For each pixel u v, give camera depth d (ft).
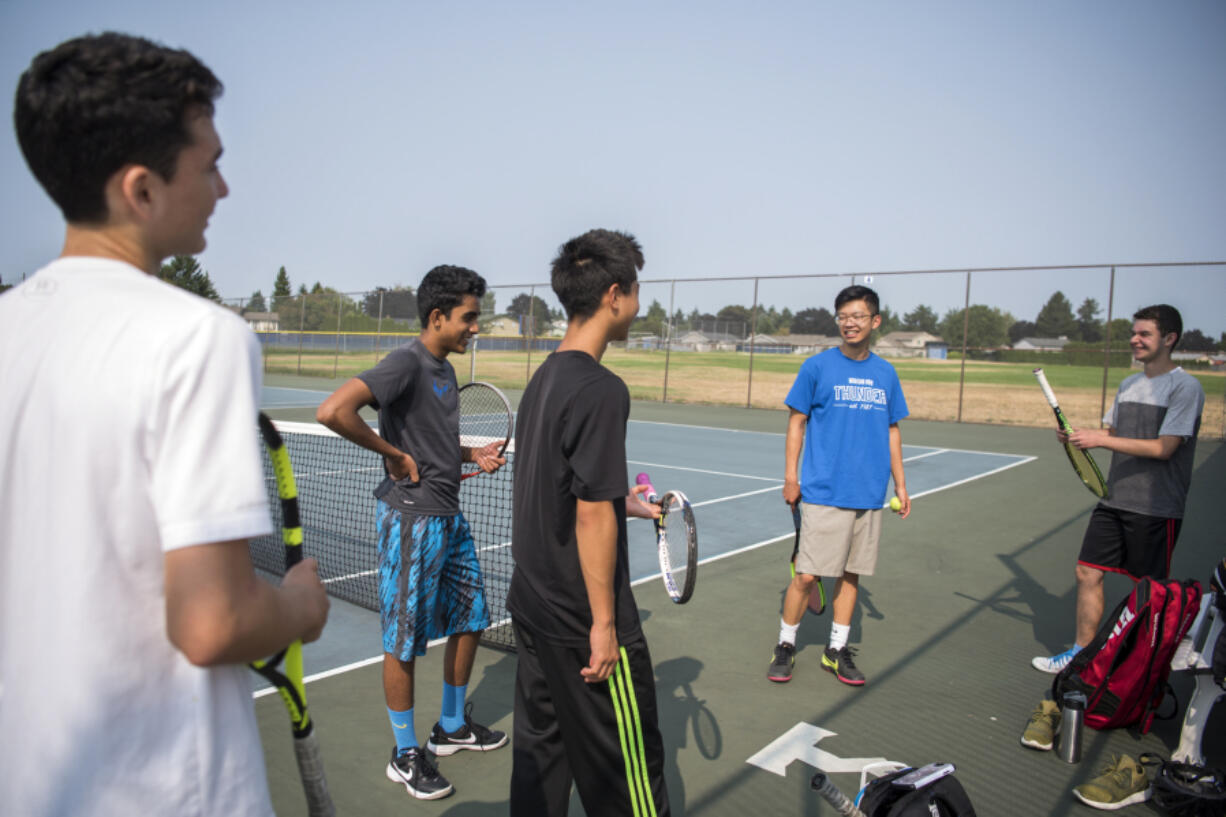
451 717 10.18
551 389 6.48
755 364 71.72
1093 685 10.96
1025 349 60.75
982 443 46.06
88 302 3.19
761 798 9.29
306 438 35.91
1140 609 10.67
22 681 3.16
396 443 9.49
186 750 3.30
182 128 3.35
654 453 40.29
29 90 3.18
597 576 6.13
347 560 18.08
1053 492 30.22
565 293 6.71
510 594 7.04
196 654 3.02
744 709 11.65
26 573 3.15
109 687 3.13
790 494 13.03
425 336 9.68
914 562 20.11
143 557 3.15
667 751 10.36
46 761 3.11
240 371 3.22
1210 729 11.21
